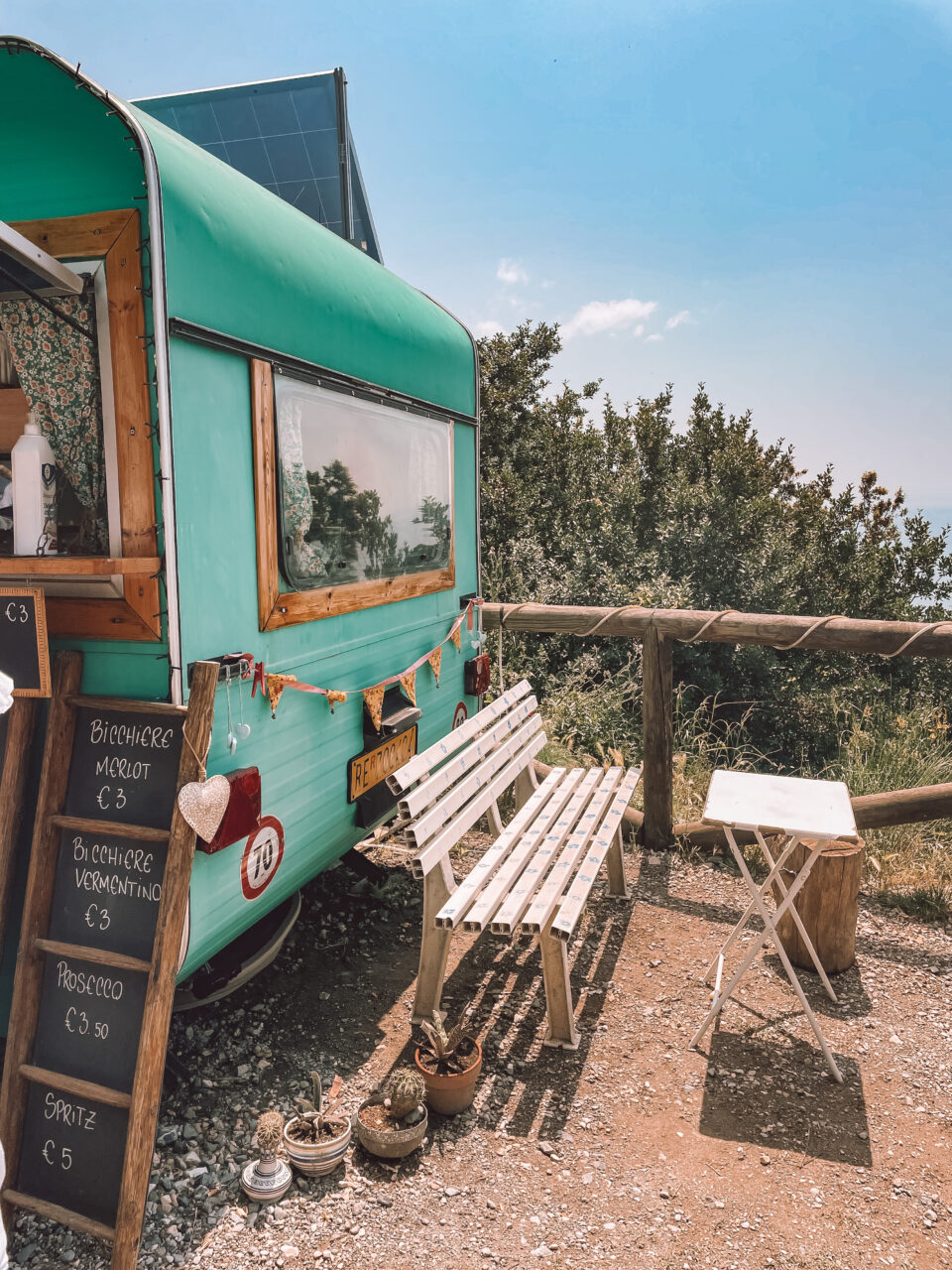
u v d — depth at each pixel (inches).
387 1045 123.8
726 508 349.4
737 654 323.0
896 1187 99.2
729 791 133.2
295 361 110.3
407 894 170.7
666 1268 87.4
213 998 120.3
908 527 414.9
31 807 98.2
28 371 93.0
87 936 92.7
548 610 193.9
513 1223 92.4
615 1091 114.9
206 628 94.8
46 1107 90.9
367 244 200.2
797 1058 123.2
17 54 83.0
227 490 98.2
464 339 179.6
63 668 93.4
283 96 175.8
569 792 162.6
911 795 169.2
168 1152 101.5
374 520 137.0
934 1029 131.0
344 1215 92.7
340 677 128.2
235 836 96.4
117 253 86.5
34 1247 89.1
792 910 132.1
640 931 159.3
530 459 455.8
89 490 93.1
